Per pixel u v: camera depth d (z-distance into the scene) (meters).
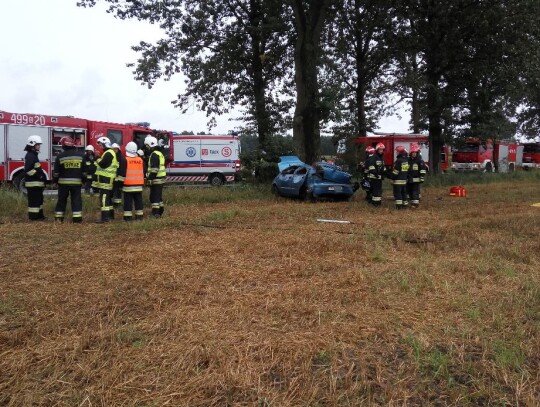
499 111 28.00
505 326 4.02
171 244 7.52
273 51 26.73
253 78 27.66
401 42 25.25
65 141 10.22
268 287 5.15
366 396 2.92
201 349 3.51
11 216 11.16
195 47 26.33
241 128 23.53
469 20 22.48
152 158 11.09
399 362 3.39
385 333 3.85
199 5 25.81
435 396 2.96
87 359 3.36
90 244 7.60
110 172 10.29
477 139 29.88
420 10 23.39
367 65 29.77
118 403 2.83
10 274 5.69
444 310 4.43
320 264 6.12
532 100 38.62
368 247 7.12
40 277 5.55
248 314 4.28
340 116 20.08
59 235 8.48
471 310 4.34
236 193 16.42
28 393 2.93
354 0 26.28
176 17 25.66
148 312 4.36
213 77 27.08
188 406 2.81
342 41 28.55
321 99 19.77
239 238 8.04
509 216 10.92
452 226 9.41
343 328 3.97
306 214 11.71
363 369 3.22
